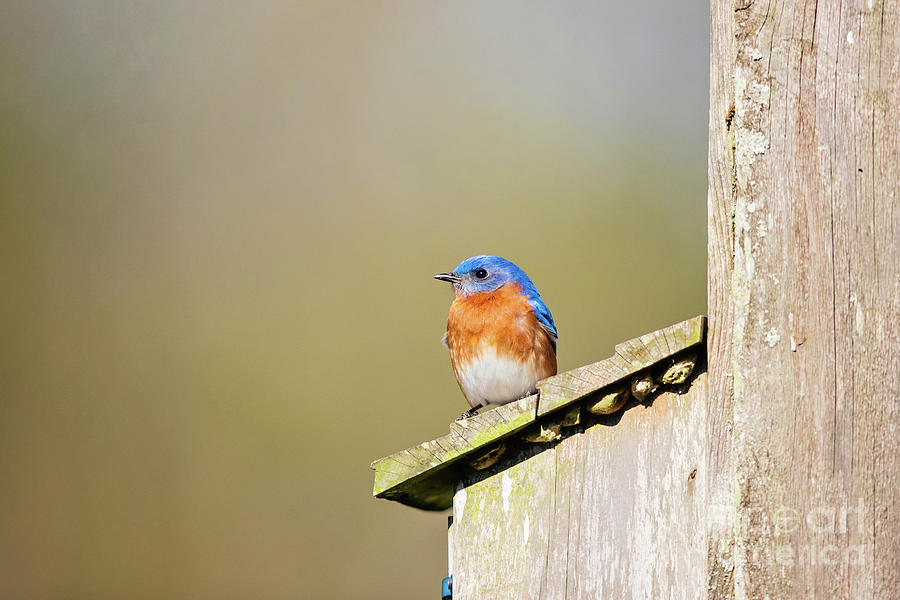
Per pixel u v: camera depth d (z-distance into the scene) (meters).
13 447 18.70
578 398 8.14
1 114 21.02
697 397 8.02
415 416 19.33
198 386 19.59
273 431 19.08
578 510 8.32
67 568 17.95
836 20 7.44
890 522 6.94
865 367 7.11
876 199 7.26
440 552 18.30
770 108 7.45
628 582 8.07
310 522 18.52
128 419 19.11
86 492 18.41
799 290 7.27
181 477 18.78
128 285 20.28
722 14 7.67
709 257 7.56
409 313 20.08
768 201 7.38
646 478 8.16
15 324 19.53
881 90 7.34
